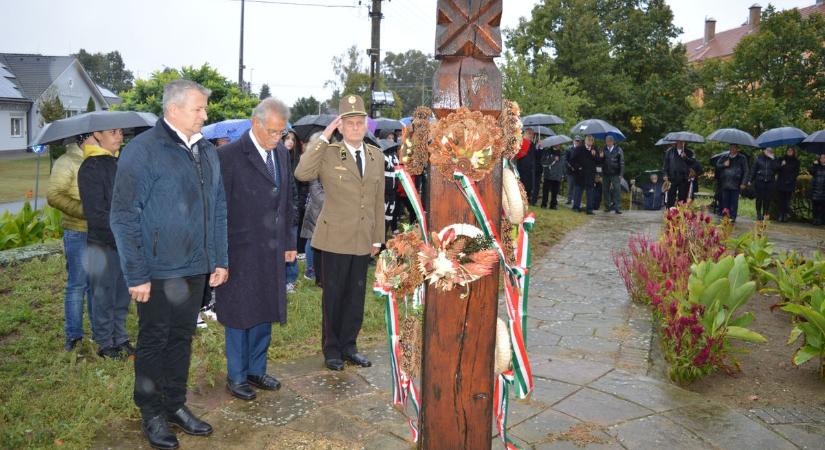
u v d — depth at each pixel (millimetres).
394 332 2869
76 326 4477
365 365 4438
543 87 24250
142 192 3121
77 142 4496
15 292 5648
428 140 2301
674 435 3453
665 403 3877
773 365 4758
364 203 4348
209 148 3463
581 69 31203
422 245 2359
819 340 4379
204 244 3404
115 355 4371
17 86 41219
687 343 4473
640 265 6355
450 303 2342
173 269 3242
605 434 3441
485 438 2424
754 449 3334
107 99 54312
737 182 12445
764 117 22250
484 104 2264
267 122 3707
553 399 3902
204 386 4043
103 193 4219
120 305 4469
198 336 4883
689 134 13250
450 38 2252
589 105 29766
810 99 23688
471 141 2203
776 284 6793
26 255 6840
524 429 3486
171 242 3221
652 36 33875
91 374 3943
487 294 2340
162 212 3186
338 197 4305
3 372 4031
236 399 3865
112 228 3111
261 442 3320
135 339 4816
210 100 13953
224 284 3838
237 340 3871
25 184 23922
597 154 14023
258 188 3814
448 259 2264
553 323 5629
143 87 13219
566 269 7957
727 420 3662
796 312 4453
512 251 2551
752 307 6293
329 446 3270
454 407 2395
